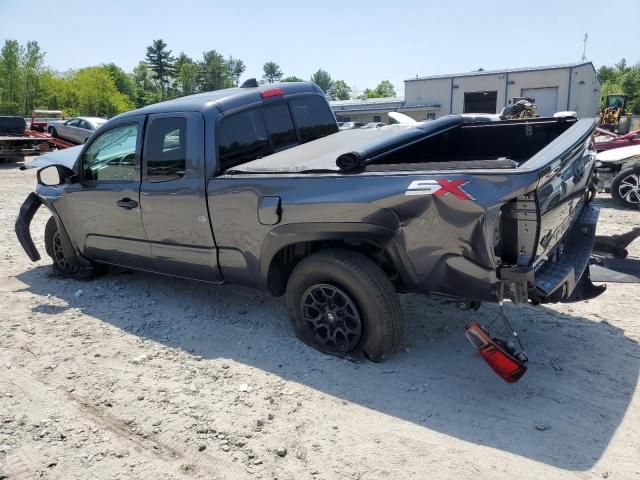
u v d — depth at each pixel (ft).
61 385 12.37
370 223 11.59
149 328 15.39
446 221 10.69
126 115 16.17
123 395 11.89
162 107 15.33
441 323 14.99
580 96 137.59
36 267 21.56
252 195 13.23
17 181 49.67
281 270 14.17
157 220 15.46
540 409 10.96
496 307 16.11
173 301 17.33
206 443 10.19
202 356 13.66
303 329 13.61
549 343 13.78
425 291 11.84
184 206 14.62
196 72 402.31
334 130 18.43
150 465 9.65
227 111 14.61
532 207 10.22
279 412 11.12
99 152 17.01
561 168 11.32
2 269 21.34
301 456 9.77
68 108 290.76
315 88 18.02
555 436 10.11
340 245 13.05
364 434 10.36
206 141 14.11
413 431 10.41
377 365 12.73
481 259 10.59
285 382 12.24
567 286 11.96
